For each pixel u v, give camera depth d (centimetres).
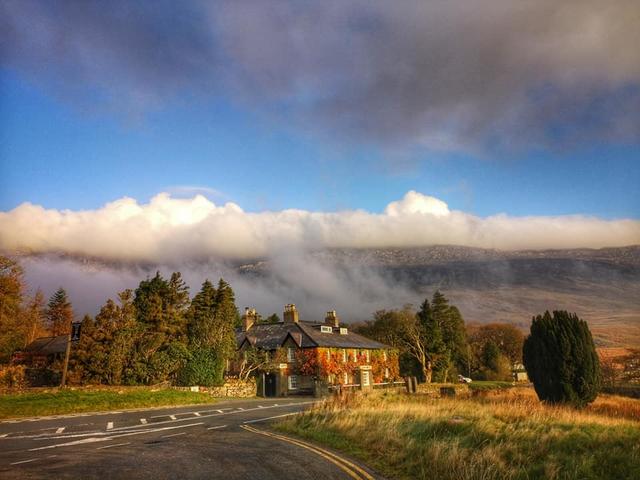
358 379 6116
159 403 3338
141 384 4156
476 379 8844
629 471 1098
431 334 7744
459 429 1523
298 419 2125
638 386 4584
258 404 3519
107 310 4188
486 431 1442
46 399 2944
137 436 1798
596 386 2444
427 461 1260
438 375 7562
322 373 5584
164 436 1795
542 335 2544
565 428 1501
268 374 5553
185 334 5050
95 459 1319
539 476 1106
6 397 2936
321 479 1112
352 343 6375
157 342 4416
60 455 1380
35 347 5659
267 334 6294
